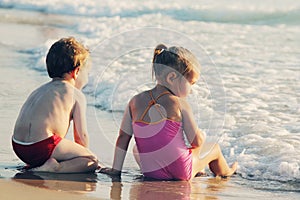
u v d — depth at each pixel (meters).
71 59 5.30
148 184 5.04
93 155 5.32
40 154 5.12
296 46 12.02
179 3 18.59
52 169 5.16
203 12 17.30
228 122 6.56
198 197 4.71
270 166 5.42
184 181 5.15
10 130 6.37
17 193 4.59
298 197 4.78
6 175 5.06
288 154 5.61
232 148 5.84
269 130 6.35
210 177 5.31
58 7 18.20
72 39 5.41
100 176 5.21
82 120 5.31
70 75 5.36
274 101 7.57
